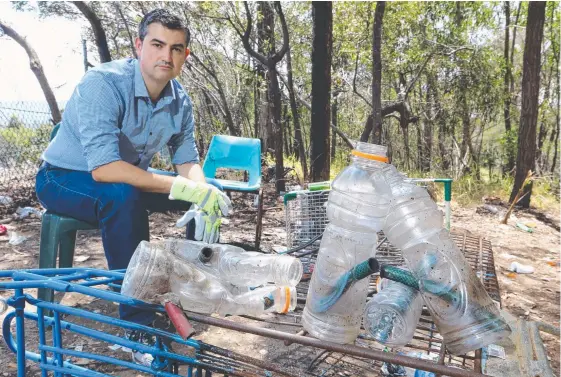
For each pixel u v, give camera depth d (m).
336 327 1.29
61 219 2.79
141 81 2.76
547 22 17.27
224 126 13.61
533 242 6.18
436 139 17.86
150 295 1.31
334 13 14.23
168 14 2.68
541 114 17.02
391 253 2.55
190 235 3.43
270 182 9.54
